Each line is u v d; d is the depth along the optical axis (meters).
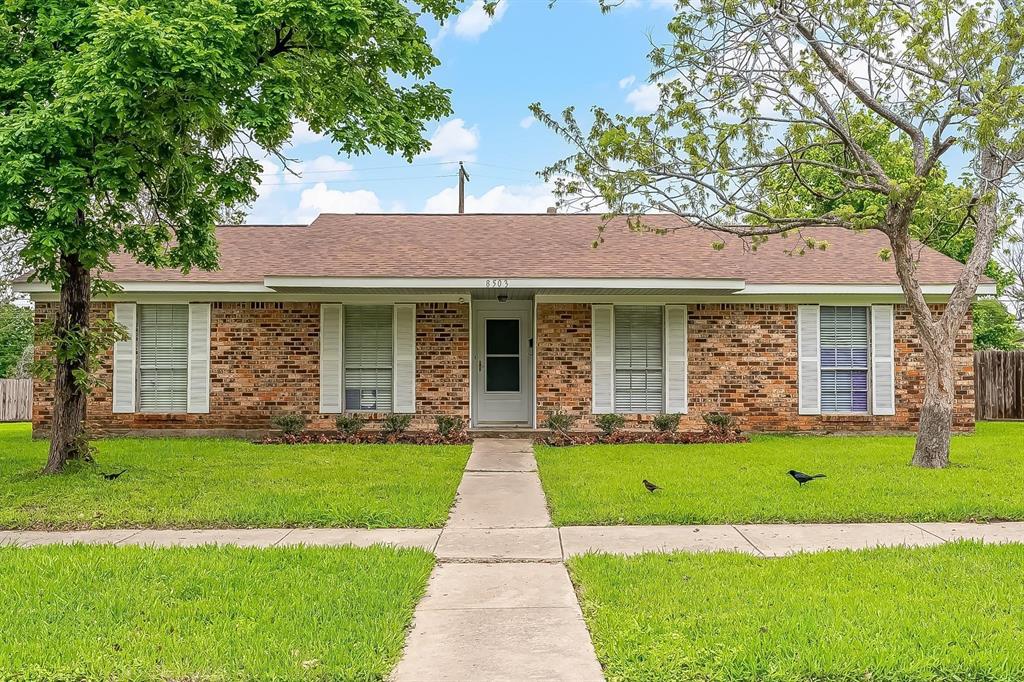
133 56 7.10
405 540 6.56
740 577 5.23
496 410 14.87
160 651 3.94
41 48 8.35
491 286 12.84
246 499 7.89
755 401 13.95
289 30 8.75
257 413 13.90
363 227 16.42
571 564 5.68
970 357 13.88
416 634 4.32
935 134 9.71
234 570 5.42
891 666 3.70
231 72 7.79
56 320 10.08
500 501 8.22
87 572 5.34
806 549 6.14
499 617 4.60
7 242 23.72
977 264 10.09
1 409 21.69
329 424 13.92
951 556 5.72
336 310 13.97
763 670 3.69
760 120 10.24
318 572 5.39
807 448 11.77
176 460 10.55
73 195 7.72
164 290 13.49
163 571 5.37
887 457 10.72
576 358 14.05
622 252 14.64
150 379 13.99
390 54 10.09
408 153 10.87
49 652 3.91
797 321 13.98
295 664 3.78
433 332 14.07
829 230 16.64
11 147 7.41
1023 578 5.13
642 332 14.23
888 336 13.90
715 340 14.01
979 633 4.11
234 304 13.95
